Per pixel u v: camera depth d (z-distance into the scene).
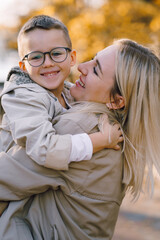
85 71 2.09
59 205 1.86
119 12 8.85
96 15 8.65
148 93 2.02
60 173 1.85
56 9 8.89
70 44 2.15
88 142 1.83
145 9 8.99
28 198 1.86
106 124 1.94
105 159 1.92
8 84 1.99
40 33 2.01
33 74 2.02
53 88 2.06
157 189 6.65
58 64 2.04
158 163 2.01
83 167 1.87
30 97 1.88
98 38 8.47
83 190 1.88
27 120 1.79
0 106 2.02
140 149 2.04
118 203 2.02
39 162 1.74
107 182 1.93
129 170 2.03
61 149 1.75
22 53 2.06
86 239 1.85
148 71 2.02
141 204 6.12
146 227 5.07
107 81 2.01
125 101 2.01
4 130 1.97
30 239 1.79
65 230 1.82
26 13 9.59
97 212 1.90
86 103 2.03
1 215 1.84
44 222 1.84
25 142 1.79
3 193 1.80
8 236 1.75
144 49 2.11
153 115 2.02
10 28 9.98
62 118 1.93
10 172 1.80
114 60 2.02
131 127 2.02
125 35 8.71
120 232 4.93
